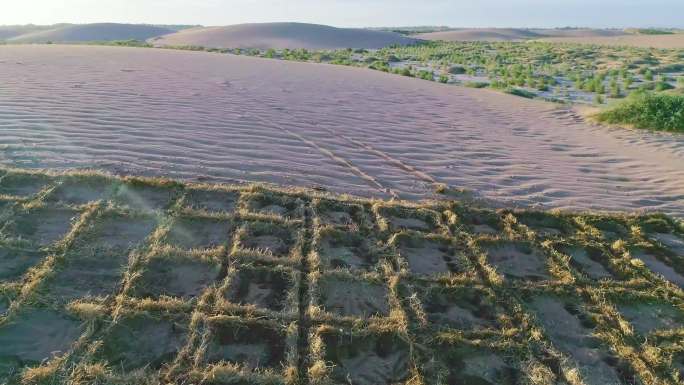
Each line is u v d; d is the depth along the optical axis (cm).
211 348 303
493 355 322
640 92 1281
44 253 379
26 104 747
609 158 765
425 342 323
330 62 2367
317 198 498
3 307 324
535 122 1019
